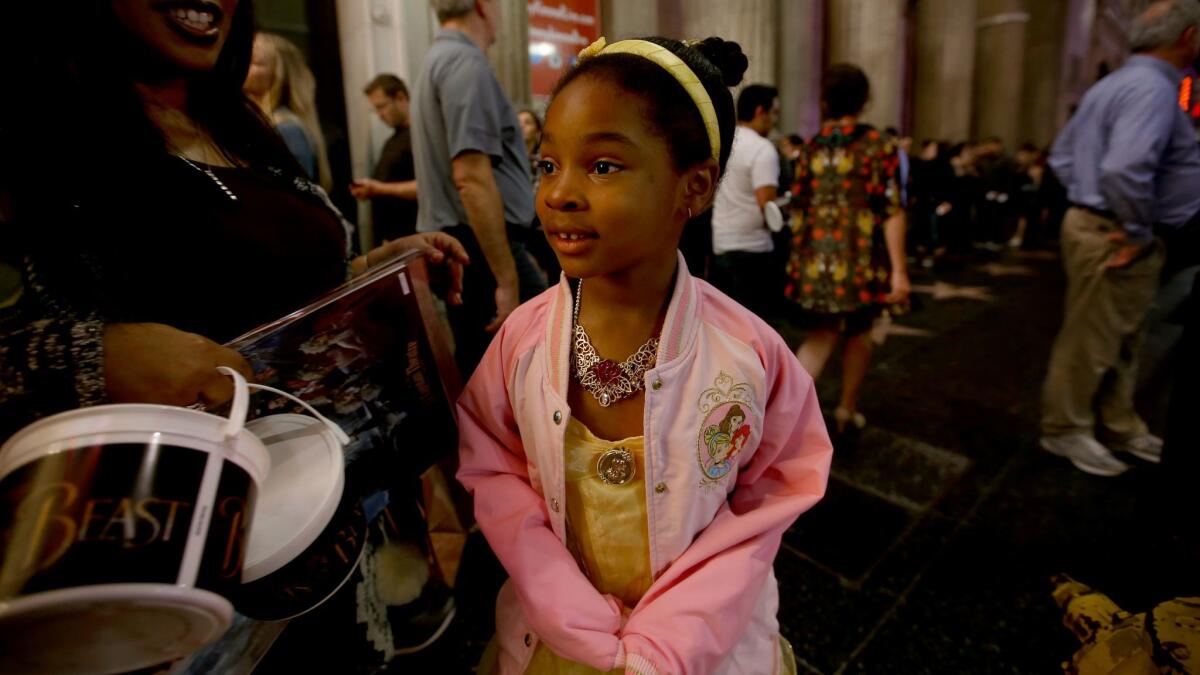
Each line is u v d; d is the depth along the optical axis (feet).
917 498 7.28
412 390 2.85
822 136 8.20
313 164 8.53
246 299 2.64
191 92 2.82
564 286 2.55
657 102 2.01
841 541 6.53
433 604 4.40
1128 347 7.78
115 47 2.35
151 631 1.54
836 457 8.27
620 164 1.99
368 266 3.43
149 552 1.46
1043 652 5.09
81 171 2.16
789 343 13.33
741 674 2.52
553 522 2.51
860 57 26.04
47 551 1.38
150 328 2.06
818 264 8.29
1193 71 7.48
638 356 2.39
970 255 26.78
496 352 2.75
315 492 2.09
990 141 28.94
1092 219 7.35
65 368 1.95
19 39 2.11
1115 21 61.98
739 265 10.46
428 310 2.95
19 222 2.13
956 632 5.31
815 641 5.26
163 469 1.54
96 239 2.19
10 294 2.34
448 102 6.15
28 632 1.39
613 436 2.45
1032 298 17.79
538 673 2.56
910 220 23.30
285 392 2.32
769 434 2.59
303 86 9.14
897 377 11.30
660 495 2.36
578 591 2.35
